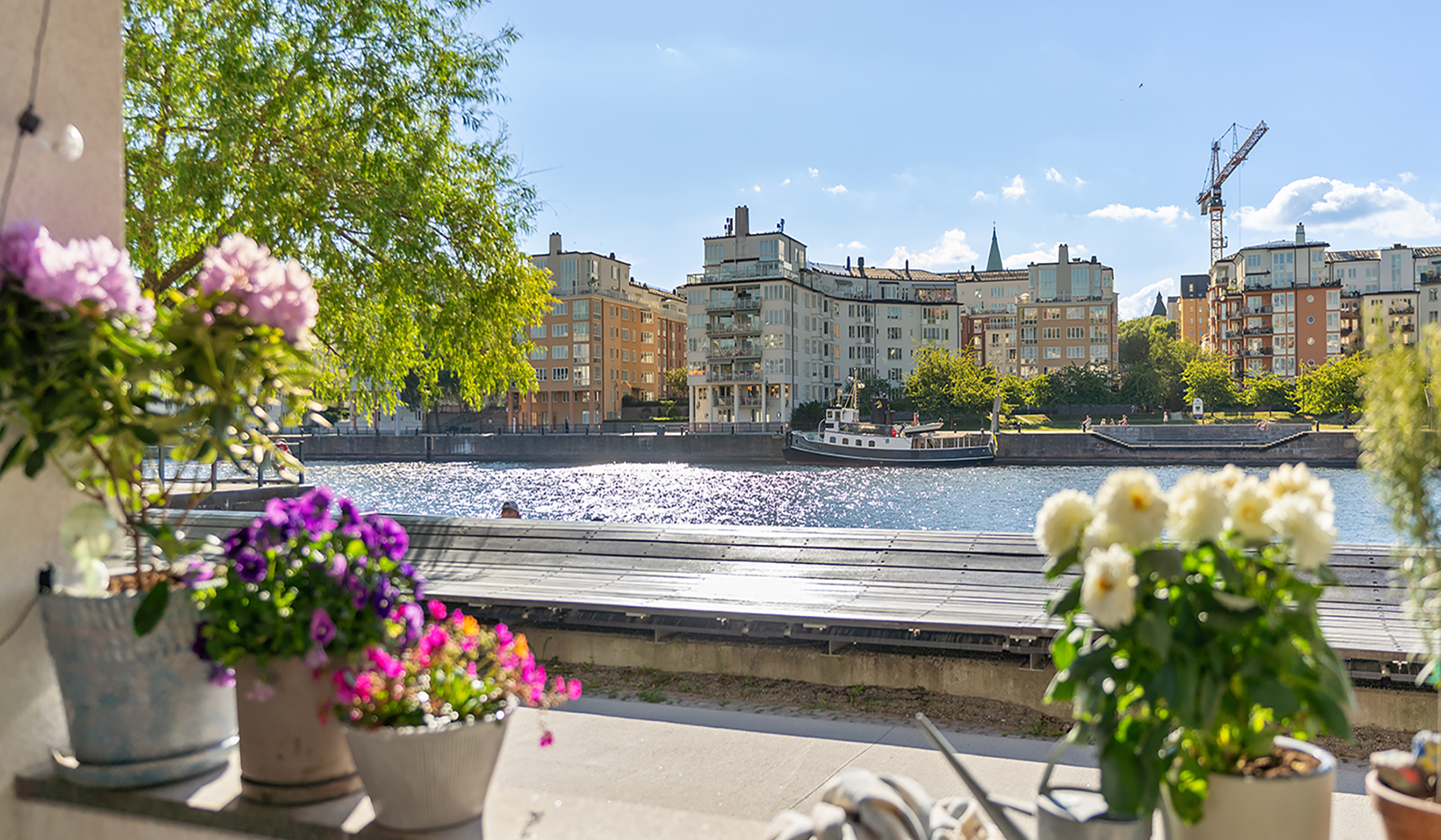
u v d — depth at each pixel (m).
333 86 12.11
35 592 2.66
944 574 6.95
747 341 90.25
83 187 2.88
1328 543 1.88
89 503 2.61
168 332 2.44
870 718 5.15
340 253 12.18
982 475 54.09
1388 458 2.18
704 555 7.79
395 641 2.71
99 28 2.92
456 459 71.00
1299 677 1.95
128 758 2.59
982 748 4.58
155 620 2.46
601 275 103.38
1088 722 2.06
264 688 2.48
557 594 6.54
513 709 2.57
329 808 2.53
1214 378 95.19
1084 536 2.07
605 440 68.81
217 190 10.81
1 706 2.60
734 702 5.45
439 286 12.71
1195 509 1.97
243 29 11.50
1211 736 1.96
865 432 67.12
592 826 2.50
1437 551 2.13
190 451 2.63
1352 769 4.30
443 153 13.16
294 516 2.64
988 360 127.06
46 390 2.39
